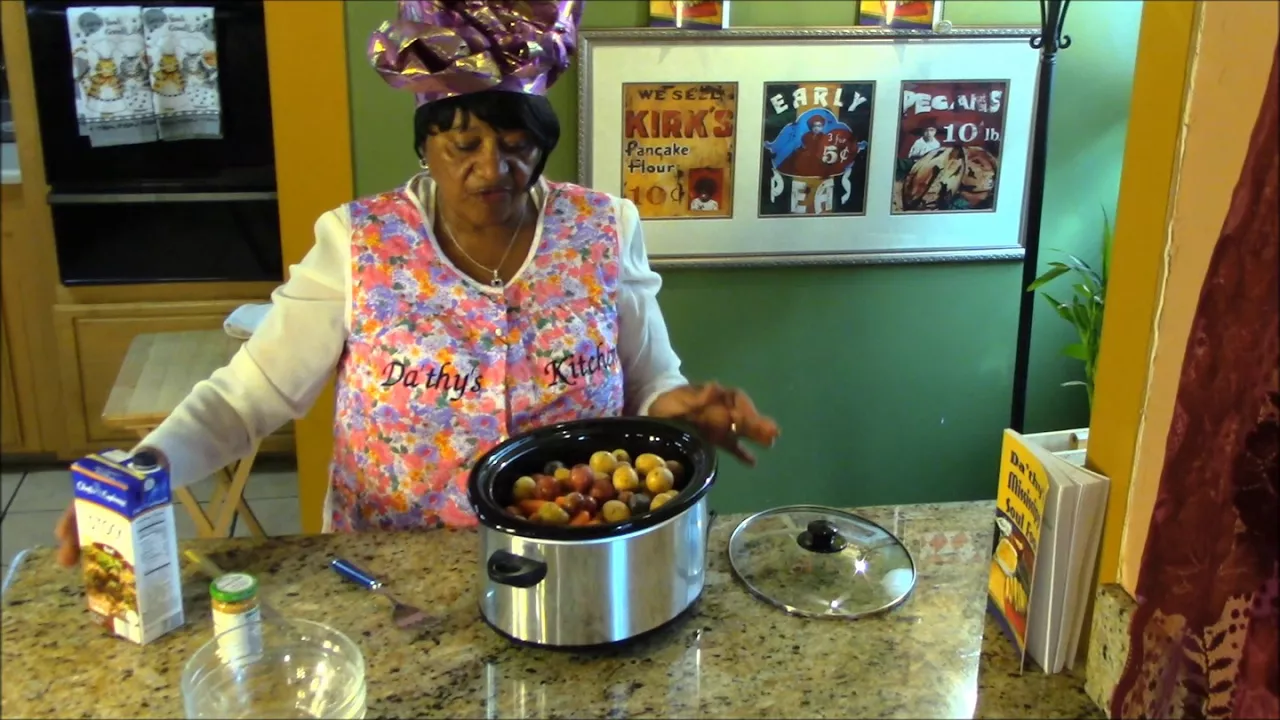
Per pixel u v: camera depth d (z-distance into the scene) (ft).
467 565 3.78
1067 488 3.03
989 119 7.29
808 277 7.57
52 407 10.43
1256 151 2.41
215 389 4.20
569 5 4.02
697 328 7.57
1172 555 2.72
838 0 7.02
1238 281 2.46
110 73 9.01
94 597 3.37
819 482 8.07
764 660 3.24
